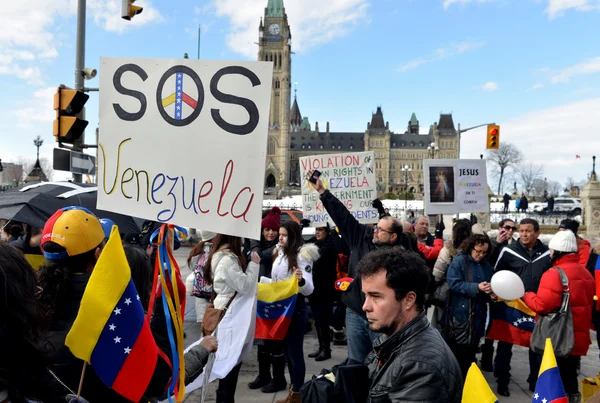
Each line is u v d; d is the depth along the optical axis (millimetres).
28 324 1417
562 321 4605
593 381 3646
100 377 1959
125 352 1971
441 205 8203
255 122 2889
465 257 5133
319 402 2170
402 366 1926
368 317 2080
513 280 4574
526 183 99125
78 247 2221
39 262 4785
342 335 7312
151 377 2053
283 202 58312
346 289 4246
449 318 5078
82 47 7891
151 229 4609
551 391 2025
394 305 2031
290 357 4785
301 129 147125
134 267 2896
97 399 2068
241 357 4133
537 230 5582
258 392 5238
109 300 1937
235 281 4012
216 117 2914
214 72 2910
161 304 2814
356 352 4266
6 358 1351
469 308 5012
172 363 2535
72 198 5133
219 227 2906
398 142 132625
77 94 7066
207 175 2920
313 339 7605
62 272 2180
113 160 2971
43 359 1463
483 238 5074
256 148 2898
